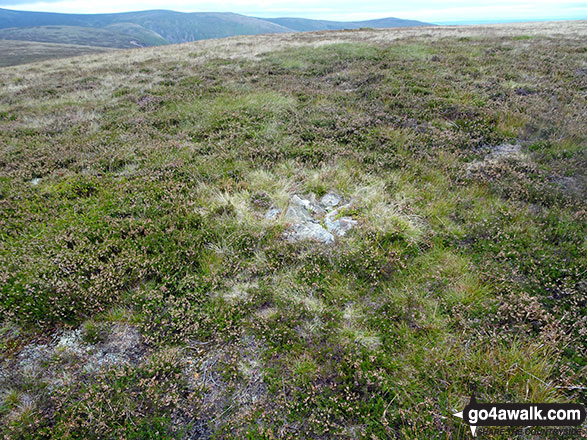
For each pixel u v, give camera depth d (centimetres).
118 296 419
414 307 405
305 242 506
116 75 1825
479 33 2458
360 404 311
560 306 387
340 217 569
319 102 1114
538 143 773
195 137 933
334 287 440
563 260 444
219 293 438
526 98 1024
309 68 1616
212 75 1606
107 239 515
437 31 2892
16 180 714
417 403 309
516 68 1345
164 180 705
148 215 586
